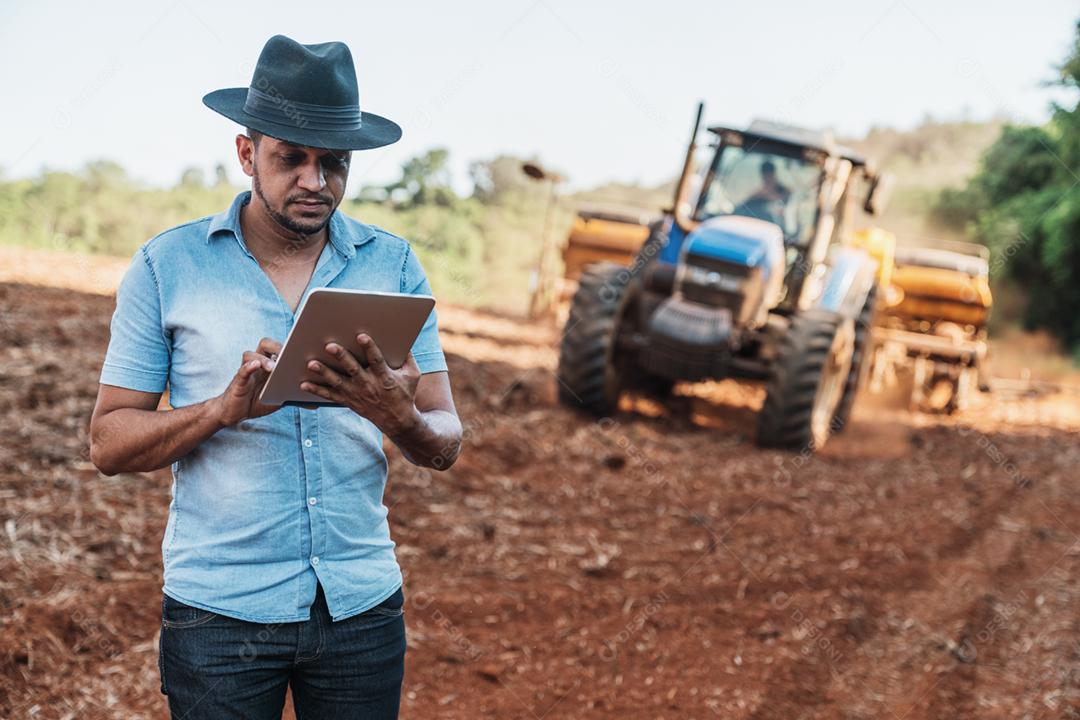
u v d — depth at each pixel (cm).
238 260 196
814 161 852
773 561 548
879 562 570
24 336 784
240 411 182
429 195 2150
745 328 824
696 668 409
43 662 338
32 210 1936
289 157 188
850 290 870
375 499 208
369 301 174
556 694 374
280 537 194
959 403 1218
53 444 534
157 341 195
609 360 831
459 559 494
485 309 1809
